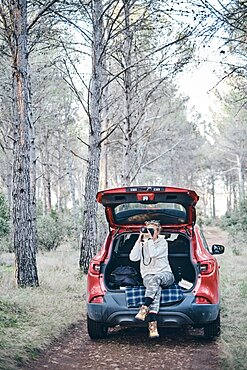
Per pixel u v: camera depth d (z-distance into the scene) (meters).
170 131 35.41
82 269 14.49
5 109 22.55
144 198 7.43
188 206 7.54
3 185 35.56
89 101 14.63
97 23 14.45
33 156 20.86
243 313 8.91
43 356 6.53
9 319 7.81
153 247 7.20
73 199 30.20
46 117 27.42
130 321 7.06
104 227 20.73
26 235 11.18
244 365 5.90
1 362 5.75
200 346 7.16
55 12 13.19
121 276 7.57
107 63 21.44
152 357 6.60
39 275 13.08
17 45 11.05
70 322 8.27
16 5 11.05
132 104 21.14
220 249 8.88
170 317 7.01
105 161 19.72
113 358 6.56
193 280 8.07
